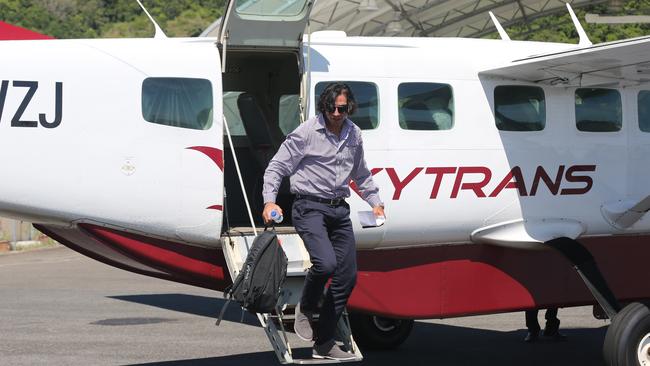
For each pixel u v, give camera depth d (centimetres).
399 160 1169
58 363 1287
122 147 1066
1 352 1366
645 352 1124
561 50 1303
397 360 1348
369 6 3744
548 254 1265
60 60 1060
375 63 1179
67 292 2172
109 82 1070
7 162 1034
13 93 1037
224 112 1305
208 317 1755
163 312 1825
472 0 4069
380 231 1167
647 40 1022
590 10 5169
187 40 1153
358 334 1410
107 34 11731
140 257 1112
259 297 958
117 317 1748
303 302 995
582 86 1255
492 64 1231
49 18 12138
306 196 988
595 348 1445
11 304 1934
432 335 1580
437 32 4441
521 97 1239
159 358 1331
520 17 4469
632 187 1288
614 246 1304
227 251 1082
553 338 1506
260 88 1311
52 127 1046
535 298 1258
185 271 1131
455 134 1199
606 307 1172
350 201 1139
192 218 1094
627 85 1288
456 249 1229
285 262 975
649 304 1134
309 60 1120
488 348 1448
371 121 1163
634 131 1292
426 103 1191
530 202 1234
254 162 1299
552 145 1246
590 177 1264
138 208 1077
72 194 1055
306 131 978
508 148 1222
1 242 3456
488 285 1241
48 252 3444
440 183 1186
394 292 1199
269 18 1091
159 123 1080
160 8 11838
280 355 972
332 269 965
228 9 1062
